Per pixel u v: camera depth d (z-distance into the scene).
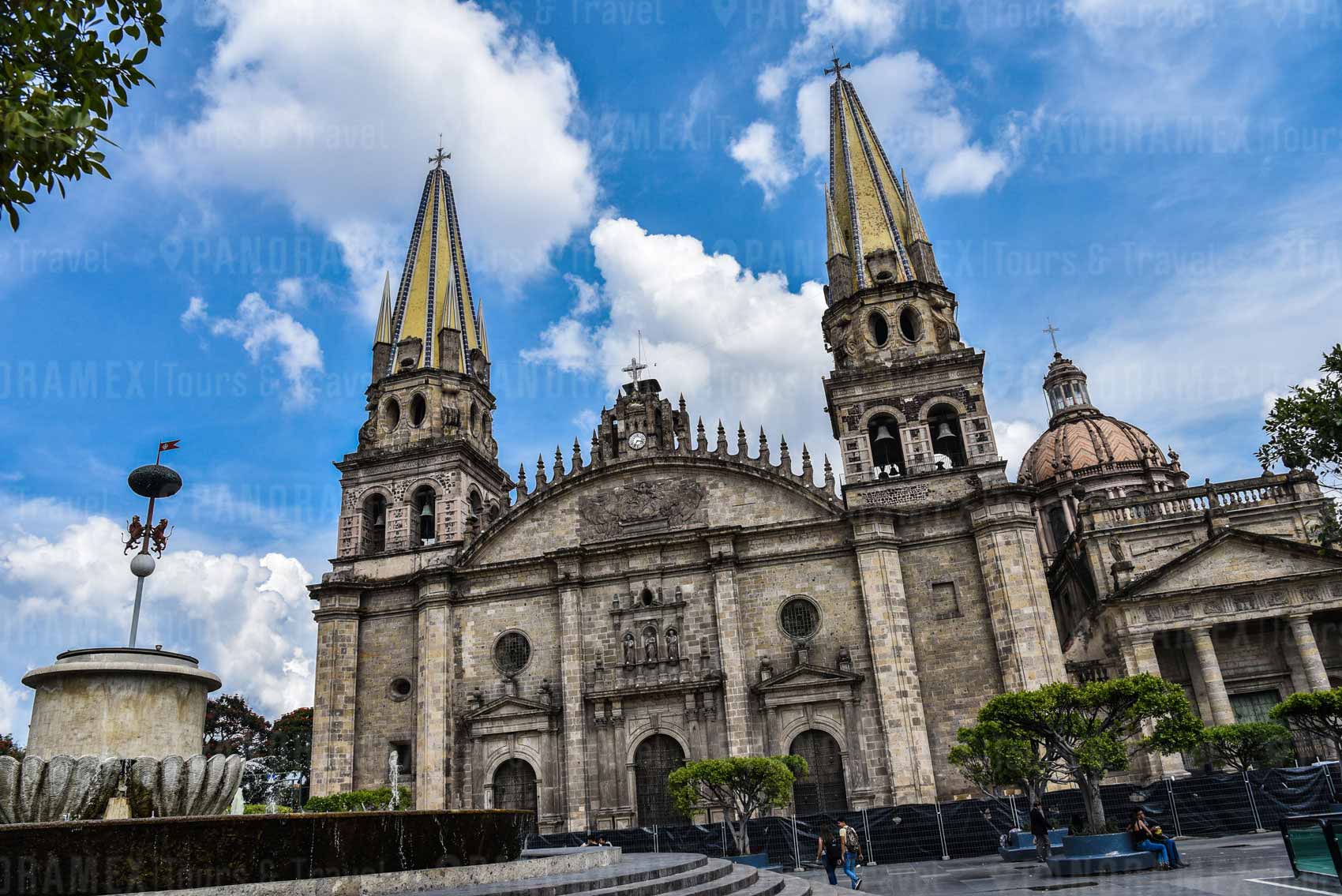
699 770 40.47
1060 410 88.81
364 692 56.75
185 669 22.77
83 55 13.31
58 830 16.98
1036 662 47.47
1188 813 38.84
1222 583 49.53
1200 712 50.72
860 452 55.75
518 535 57.81
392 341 67.62
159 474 24.34
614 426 59.69
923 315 59.00
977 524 50.84
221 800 21.34
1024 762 33.94
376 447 63.66
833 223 64.25
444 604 56.31
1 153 12.38
